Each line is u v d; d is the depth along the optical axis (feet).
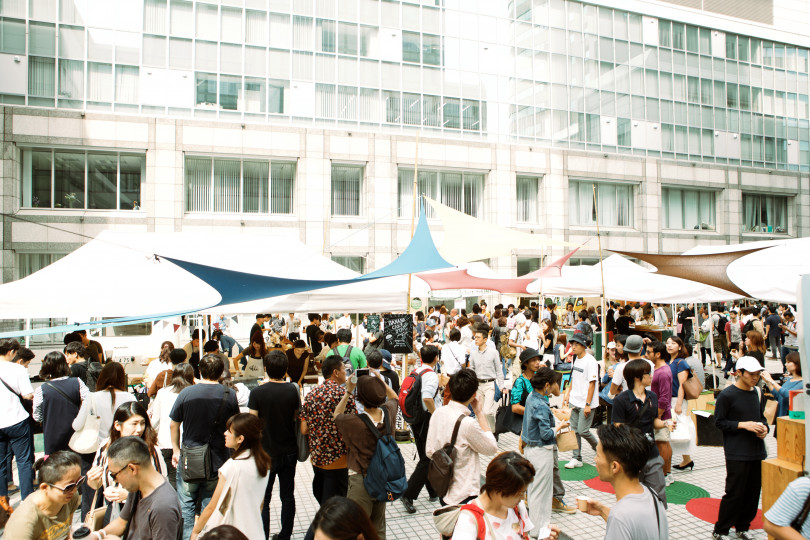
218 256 26.91
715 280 24.36
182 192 67.15
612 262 44.27
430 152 78.69
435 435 14.01
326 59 75.61
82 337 31.19
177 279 23.81
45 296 21.31
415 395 20.24
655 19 96.37
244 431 12.55
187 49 69.00
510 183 83.20
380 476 14.02
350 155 74.74
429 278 36.68
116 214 64.64
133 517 10.44
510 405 19.65
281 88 73.26
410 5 80.48
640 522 8.86
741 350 35.65
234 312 25.93
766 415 22.13
